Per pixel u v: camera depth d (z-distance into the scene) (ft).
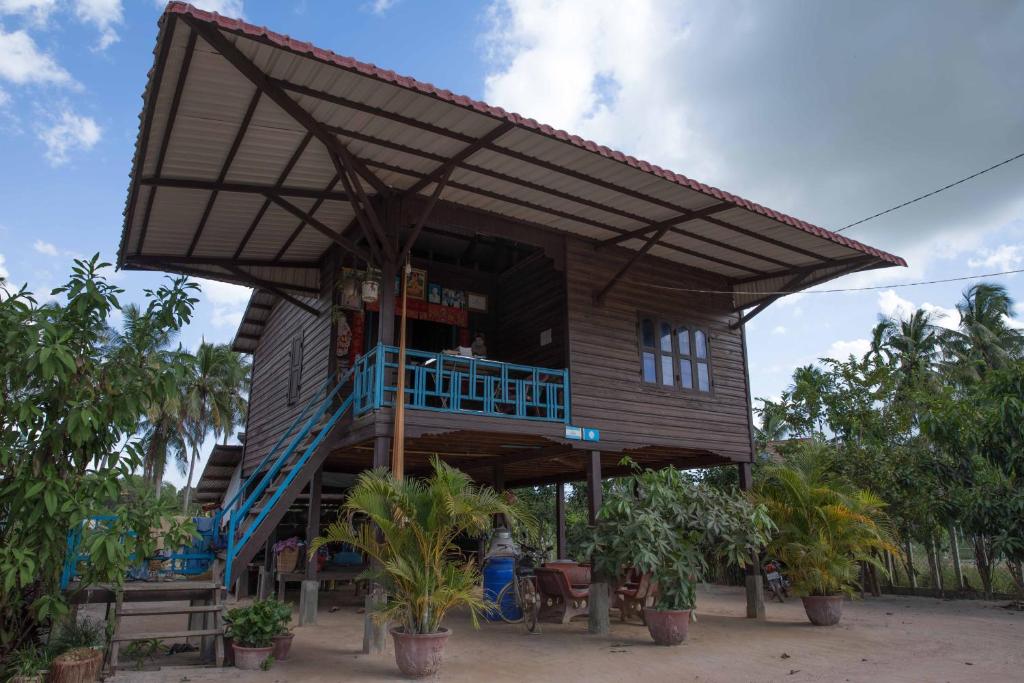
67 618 21.86
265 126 23.81
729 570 56.95
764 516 30.09
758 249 36.32
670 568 28.60
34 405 20.16
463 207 31.94
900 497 45.06
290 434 38.99
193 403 118.11
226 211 30.81
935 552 47.01
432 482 22.68
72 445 20.80
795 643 28.30
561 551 53.16
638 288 38.09
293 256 38.32
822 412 55.57
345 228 34.55
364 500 22.67
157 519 21.04
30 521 18.99
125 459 21.58
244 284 38.52
